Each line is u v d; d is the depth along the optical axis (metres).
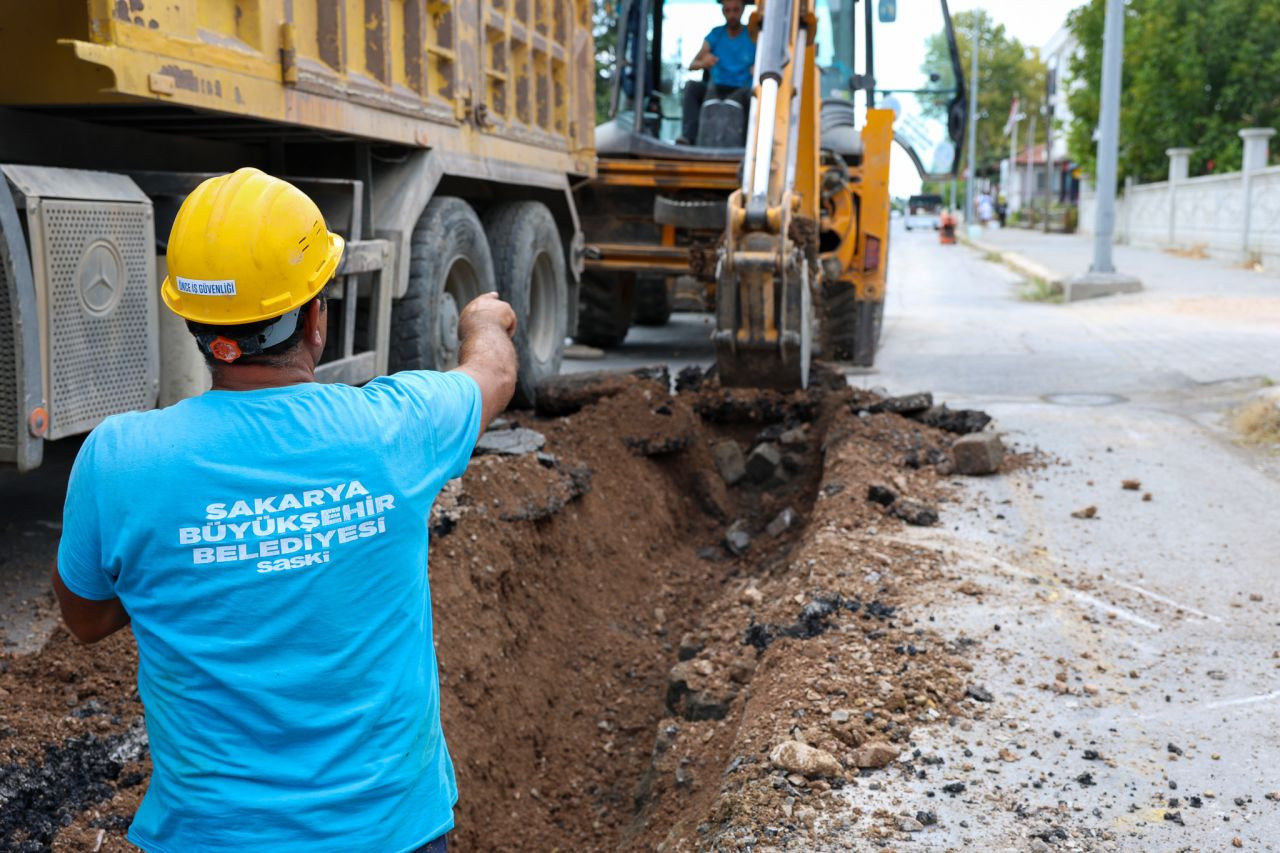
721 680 4.11
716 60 9.95
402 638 1.87
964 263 27.48
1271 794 3.13
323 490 1.78
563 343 8.34
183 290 1.78
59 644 3.87
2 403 3.61
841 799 3.12
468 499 5.19
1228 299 15.95
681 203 9.69
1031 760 3.32
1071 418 7.79
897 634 4.12
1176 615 4.37
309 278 1.84
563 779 4.41
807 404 7.42
